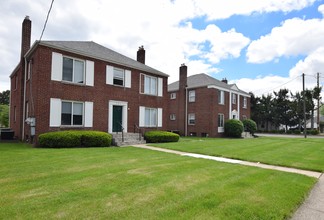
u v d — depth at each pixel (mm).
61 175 5965
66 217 3455
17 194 4438
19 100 16750
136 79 18031
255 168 7844
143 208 3912
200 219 3557
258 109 45688
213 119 25234
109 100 16062
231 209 4008
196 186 5289
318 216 4086
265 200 4547
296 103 42312
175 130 28141
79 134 12750
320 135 36188
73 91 14172
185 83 27875
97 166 7219
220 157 10266
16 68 17734
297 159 10039
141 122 18203
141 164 7770
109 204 4035
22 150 10461
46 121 12922
